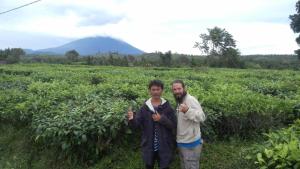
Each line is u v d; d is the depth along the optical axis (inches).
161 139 89.9
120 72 333.1
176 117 90.7
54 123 113.2
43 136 112.9
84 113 118.1
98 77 245.3
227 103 126.5
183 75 305.9
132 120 92.5
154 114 89.8
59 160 114.0
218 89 172.9
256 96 143.9
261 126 125.0
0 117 150.5
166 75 310.2
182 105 85.1
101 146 109.0
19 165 119.5
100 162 109.2
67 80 238.7
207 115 116.9
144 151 91.3
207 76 287.4
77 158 111.3
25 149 127.6
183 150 89.9
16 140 134.7
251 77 313.1
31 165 118.4
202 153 110.8
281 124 130.7
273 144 86.4
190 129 88.4
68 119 112.8
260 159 79.1
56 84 190.7
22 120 137.8
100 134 106.3
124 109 116.6
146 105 92.4
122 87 171.2
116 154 109.8
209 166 104.5
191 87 179.5
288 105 135.1
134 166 105.1
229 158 107.5
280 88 201.5
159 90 91.0
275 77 320.8
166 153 89.7
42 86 183.2
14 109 141.6
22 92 175.3
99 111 115.6
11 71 382.6
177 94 88.5
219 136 124.0
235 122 123.3
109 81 221.9
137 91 164.9
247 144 118.8
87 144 109.3
